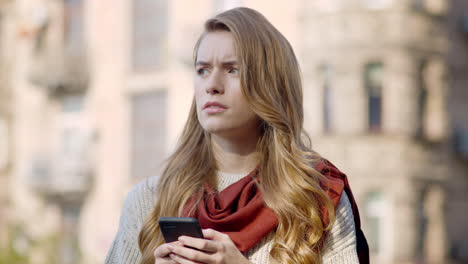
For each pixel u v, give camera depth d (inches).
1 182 1695.4
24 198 1658.5
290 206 190.4
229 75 196.7
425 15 1302.9
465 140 1363.2
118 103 1486.2
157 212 202.2
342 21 1242.6
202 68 198.5
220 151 205.0
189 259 174.9
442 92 1332.4
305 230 191.6
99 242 1478.8
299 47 1250.0
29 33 1624.0
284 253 187.6
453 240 1373.0
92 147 1524.4
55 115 1614.2
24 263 951.0
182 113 1381.6
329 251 194.2
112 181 1493.6
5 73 1717.5
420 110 1318.9
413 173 1283.2
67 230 1567.4
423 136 1307.8
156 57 1433.3
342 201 199.2
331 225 192.2
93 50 1531.7
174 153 209.2
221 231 191.3
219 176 204.1
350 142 1245.7
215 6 1338.6
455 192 1371.8
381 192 1268.5
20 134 1684.3
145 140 1446.9
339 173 203.9
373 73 1266.0
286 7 1256.2
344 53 1239.5
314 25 1248.8
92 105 1531.7
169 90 1406.3
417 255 1309.1
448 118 1350.9
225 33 197.9
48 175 1592.0
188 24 1366.9
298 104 204.5
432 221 1337.4
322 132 1250.0
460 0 1368.1
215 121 196.2
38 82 1596.9
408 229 1278.3
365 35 1245.1
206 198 198.1
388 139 1258.6
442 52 1330.0
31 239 978.7
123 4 1487.5
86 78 1533.0
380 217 1269.7
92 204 1531.7
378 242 1275.8
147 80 1441.9
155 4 1434.5
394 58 1256.2
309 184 193.5
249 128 200.1
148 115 1444.4
